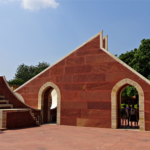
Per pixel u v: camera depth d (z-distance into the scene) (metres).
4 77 12.88
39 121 13.24
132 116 12.81
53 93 18.67
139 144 7.39
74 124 12.68
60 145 6.99
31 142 7.39
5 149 6.25
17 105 12.42
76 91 12.89
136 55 24.50
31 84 14.29
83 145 7.05
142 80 11.17
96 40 12.80
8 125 10.49
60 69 13.55
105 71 12.23
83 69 12.88
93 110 12.28
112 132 10.25
